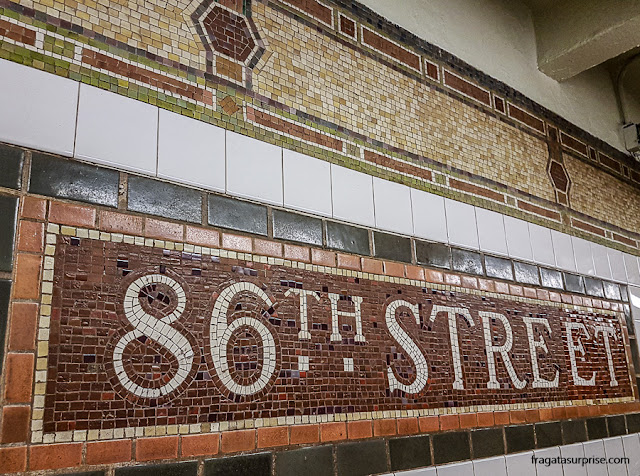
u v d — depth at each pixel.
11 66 1.29
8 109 1.27
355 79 2.06
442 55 2.48
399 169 2.10
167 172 1.48
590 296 2.83
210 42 1.67
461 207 2.30
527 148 2.79
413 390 1.86
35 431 1.15
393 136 2.12
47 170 1.29
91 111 1.39
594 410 2.57
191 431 1.35
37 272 1.23
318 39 1.97
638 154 3.62
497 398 2.14
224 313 1.48
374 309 1.84
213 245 1.51
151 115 1.49
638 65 3.61
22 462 1.12
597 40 2.84
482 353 2.15
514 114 2.78
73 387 1.21
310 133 1.85
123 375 1.29
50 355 1.20
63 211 1.29
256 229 1.62
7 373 1.15
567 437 2.38
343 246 1.82
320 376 1.63
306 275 1.69
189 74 1.60
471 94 2.56
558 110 3.12
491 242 2.38
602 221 3.13
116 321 1.30
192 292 1.44
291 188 1.74
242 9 1.78
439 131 2.33
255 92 1.74
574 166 3.08
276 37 1.85
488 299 2.26
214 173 1.57
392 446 1.75
